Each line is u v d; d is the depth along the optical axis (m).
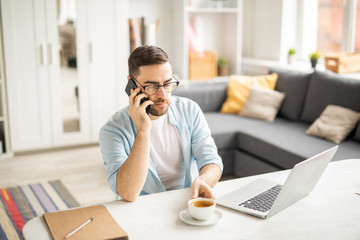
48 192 3.19
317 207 1.41
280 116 3.87
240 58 4.82
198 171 1.85
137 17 4.51
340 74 3.54
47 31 3.91
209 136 1.82
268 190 1.52
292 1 4.59
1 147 3.95
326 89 3.36
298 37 4.68
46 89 4.02
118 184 1.46
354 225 1.29
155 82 1.50
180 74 4.65
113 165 1.54
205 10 4.53
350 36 4.07
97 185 3.34
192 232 1.23
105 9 4.07
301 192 1.45
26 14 3.82
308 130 3.23
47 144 4.12
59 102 4.08
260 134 3.26
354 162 1.86
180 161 1.78
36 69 3.95
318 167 1.45
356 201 1.46
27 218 2.77
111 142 1.61
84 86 4.14
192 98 3.94
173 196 1.49
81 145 4.35
